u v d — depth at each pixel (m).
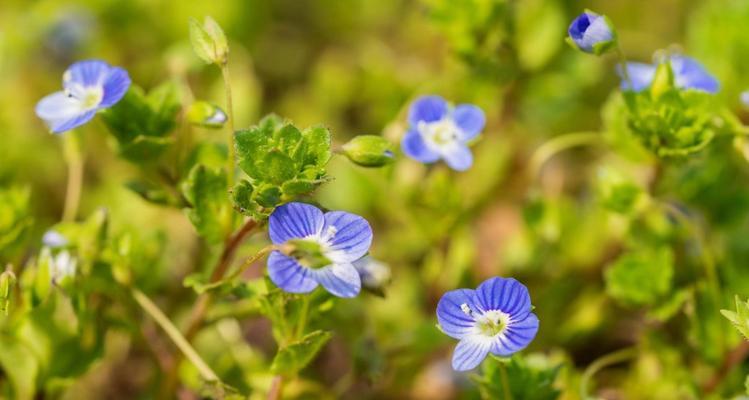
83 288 0.20
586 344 0.23
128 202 0.25
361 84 0.27
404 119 0.24
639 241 0.22
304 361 0.19
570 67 0.25
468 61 0.23
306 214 0.18
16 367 0.20
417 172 0.23
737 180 0.23
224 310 0.20
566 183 0.26
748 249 0.23
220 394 0.19
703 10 0.25
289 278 0.18
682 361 0.21
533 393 0.19
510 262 0.23
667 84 0.20
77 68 0.19
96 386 0.23
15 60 0.27
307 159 0.18
